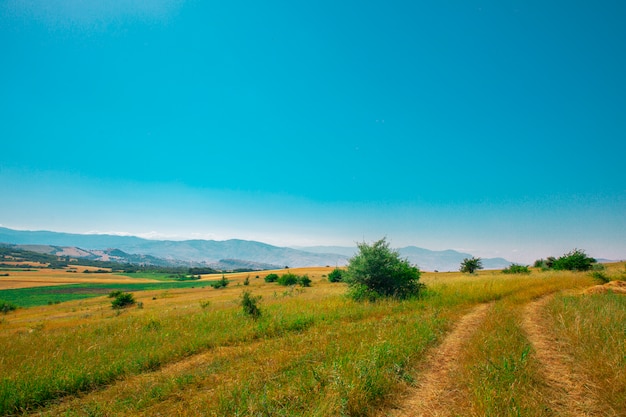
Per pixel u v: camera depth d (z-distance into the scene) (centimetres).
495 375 522
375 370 555
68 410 541
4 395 589
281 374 624
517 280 2167
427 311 1250
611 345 622
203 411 490
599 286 1519
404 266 1878
